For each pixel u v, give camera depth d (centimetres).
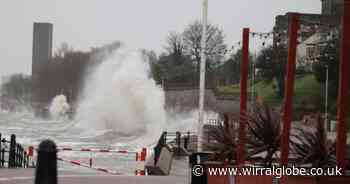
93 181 2217
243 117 1727
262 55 9606
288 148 1452
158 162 3975
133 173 4278
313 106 7694
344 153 1262
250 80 9881
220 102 13275
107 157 5959
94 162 5397
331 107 7338
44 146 992
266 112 1727
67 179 2261
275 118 1714
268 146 1703
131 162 5384
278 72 8938
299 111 7675
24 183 1991
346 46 1239
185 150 4931
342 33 1241
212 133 1922
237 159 1750
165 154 4250
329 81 7831
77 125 13688
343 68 1248
